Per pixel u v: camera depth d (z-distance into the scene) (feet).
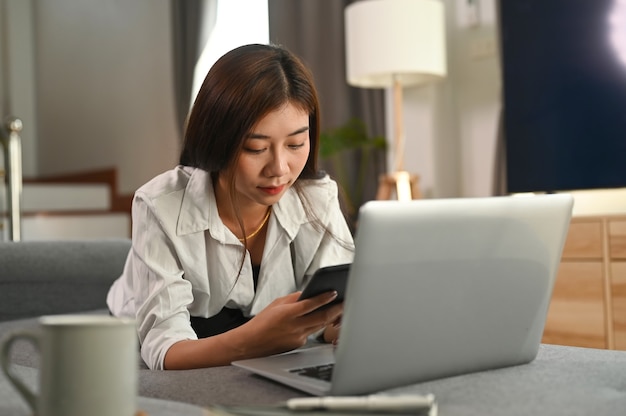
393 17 11.02
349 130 12.57
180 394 2.99
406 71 11.05
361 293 2.61
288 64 4.03
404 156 12.87
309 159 4.66
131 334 2.18
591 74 10.14
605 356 3.54
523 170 10.86
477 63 12.32
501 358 3.20
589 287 9.25
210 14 15.90
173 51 16.47
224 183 4.43
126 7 18.62
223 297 4.65
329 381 2.89
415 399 2.35
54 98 21.54
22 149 22.27
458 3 12.54
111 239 6.81
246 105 3.85
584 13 10.18
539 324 3.29
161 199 4.33
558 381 2.96
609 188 9.98
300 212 4.78
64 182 20.22
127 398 2.15
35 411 2.20
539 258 3.14
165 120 17.46
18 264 6.07
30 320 5.82
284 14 14.55
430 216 2.72
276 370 3.11
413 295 2.75
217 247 4.51
